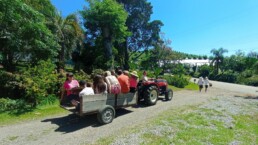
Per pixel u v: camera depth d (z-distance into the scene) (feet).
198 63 279.08
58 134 20.36
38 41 43.96
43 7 60.59
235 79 170.50
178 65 147.84
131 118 26.13
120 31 87.71
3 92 32.27
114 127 22.56
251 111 35.68
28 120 24.63
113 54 98.22
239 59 208.44
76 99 25.95
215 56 217.56
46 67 37.63
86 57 89.20
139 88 33.71
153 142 18.81
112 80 25.18
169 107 32.99
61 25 65.10
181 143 19.10
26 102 30.35
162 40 145.69
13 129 21.58
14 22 39.83
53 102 33.04
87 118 25.77
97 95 22.89
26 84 30.89
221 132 23.12
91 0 85.76
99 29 93.97
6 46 44.06
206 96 49.21
